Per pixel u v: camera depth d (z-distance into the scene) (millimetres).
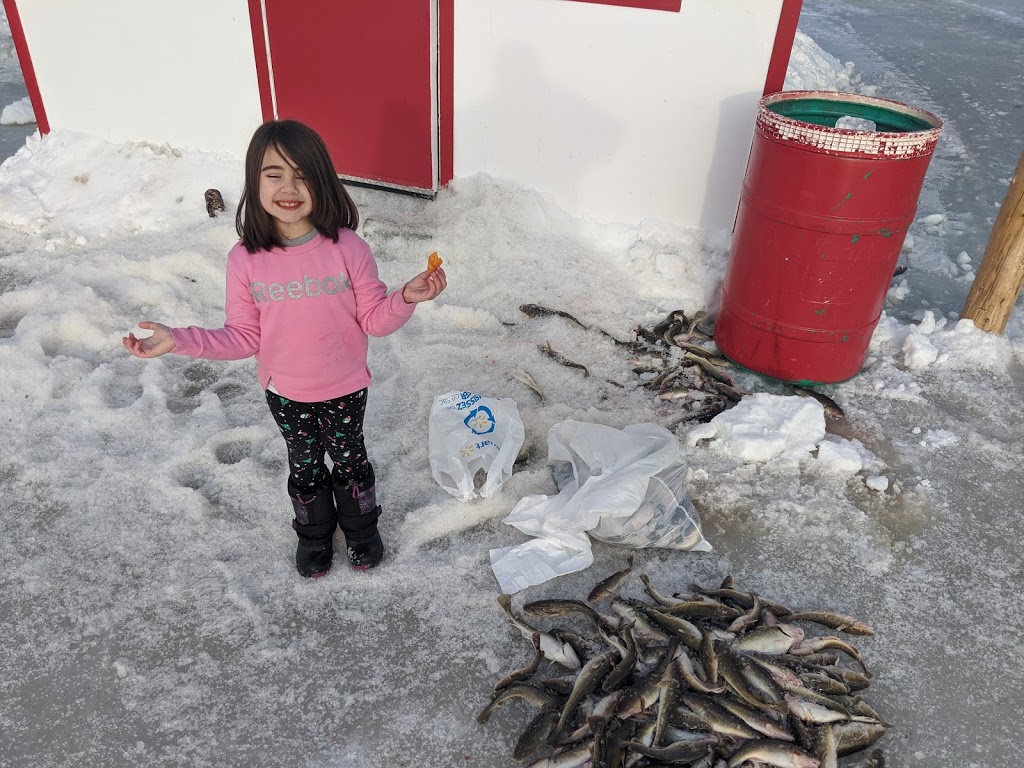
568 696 2412
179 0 5113
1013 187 3932
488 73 4707
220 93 5391
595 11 4336
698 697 2350
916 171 3350
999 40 11828
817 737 2240
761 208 3598
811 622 2697
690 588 2814
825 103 3965
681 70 4352
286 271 2365
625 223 4930
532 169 4941
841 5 14531
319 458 2744
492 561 2908
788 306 3705
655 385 3910
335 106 5090
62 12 5453
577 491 3000
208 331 2346
